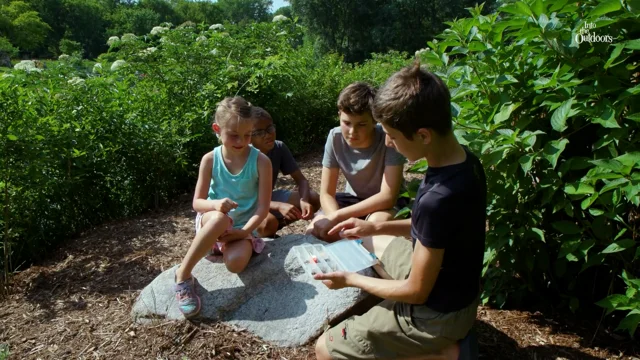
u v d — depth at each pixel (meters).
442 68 2.85
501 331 2.55
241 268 2.67
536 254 2.55
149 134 5.00
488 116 2.44
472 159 1.76
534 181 2.48
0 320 2.95
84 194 4.55
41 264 3.80
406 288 1.80
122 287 3.24
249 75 6.57
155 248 3.86
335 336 2.10
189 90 6.14
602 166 1.97
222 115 2.73
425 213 1.68
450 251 1.72
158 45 6.49
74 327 2.79
